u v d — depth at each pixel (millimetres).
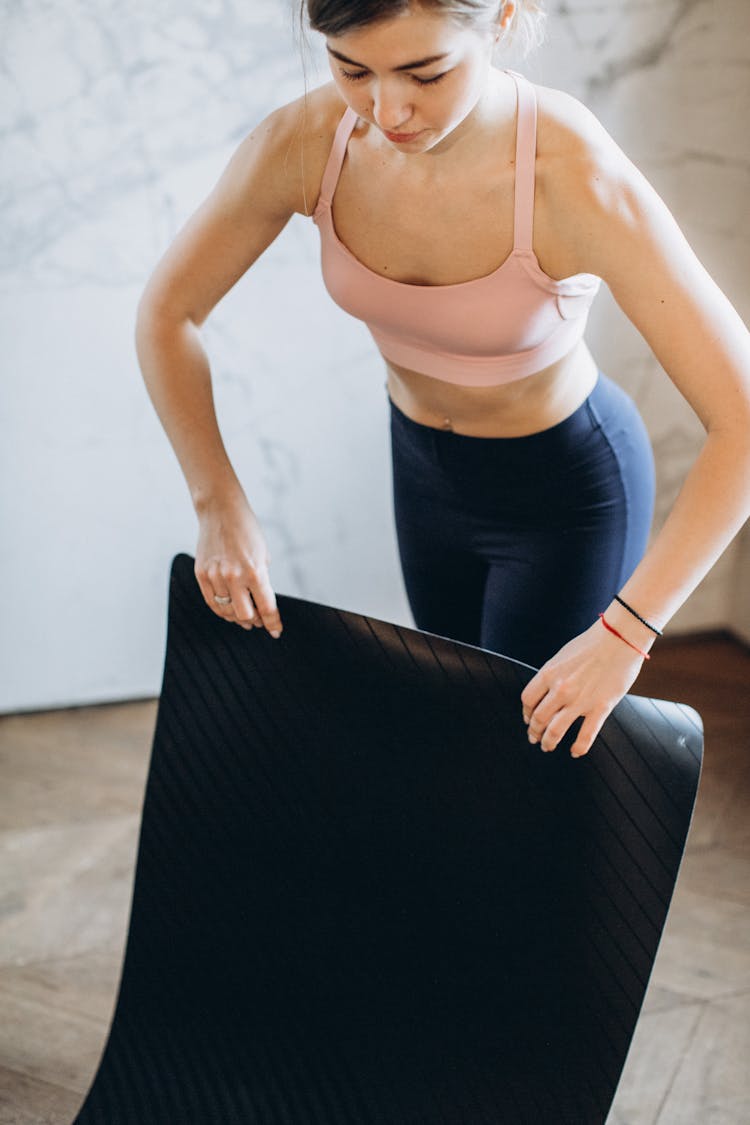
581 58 2375
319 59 2342
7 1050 1923
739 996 2025
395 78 1034
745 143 2516
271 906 1155
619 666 1114
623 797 1039
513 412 1463
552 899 1060
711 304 1184
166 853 1190
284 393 2596
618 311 2631
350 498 2738
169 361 1367
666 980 2053
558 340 1387
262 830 1160
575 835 1054
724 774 2543
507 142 1231
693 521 1151
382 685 1115
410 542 1695
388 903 1115
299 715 1145
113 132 2312
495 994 1077
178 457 1360
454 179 1253
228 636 1170
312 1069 1132
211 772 1175
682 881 2266
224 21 2262
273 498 2699
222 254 1370
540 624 1610
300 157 1317
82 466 2580
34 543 2627
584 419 1507
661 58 2402
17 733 2705
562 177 1220
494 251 1293
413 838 1106
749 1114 1812
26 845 2367
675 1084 1861
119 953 2119
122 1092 1175
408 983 1106
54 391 2502
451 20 1003
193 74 2295
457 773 1093
